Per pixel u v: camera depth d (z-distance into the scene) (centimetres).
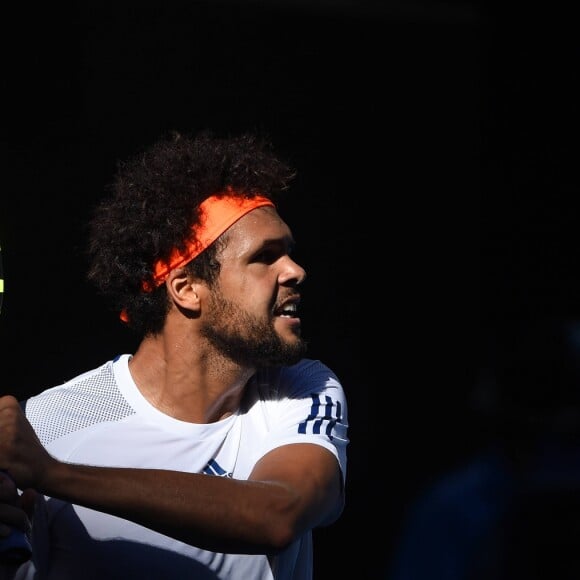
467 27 1925
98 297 1661
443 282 1923
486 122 1938
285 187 874
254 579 813
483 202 1938
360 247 1892
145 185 845
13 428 682
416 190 1916
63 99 1672
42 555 790
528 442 1162
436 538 1155
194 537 702
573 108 1920
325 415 836
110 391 849
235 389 842
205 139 882
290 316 836
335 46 1859
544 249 1947
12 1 1644
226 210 822
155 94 1736
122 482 688
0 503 681
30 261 1645
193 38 1762
